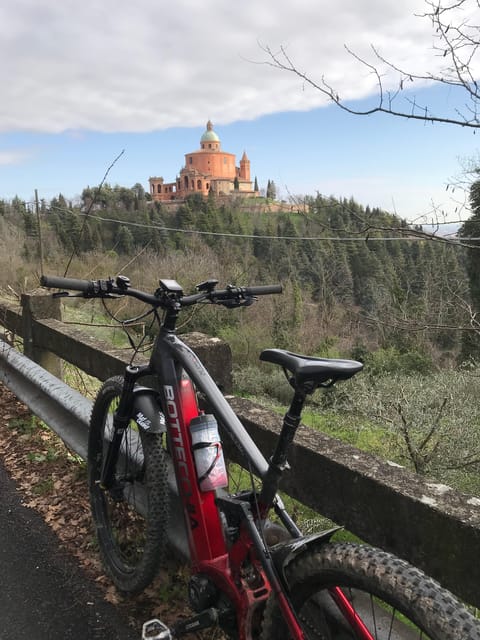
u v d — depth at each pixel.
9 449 4.11
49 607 2.41
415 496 1.57
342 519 1.83
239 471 2.90
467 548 1.42
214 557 1.95
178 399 2.08
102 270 8.40
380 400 4.87
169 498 2.34
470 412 4.68
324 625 1.67
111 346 3.65
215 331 14.65
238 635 1.83
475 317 3.76
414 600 1.25
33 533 3.01
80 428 3.50
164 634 1.77
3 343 4.93
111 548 2.59
